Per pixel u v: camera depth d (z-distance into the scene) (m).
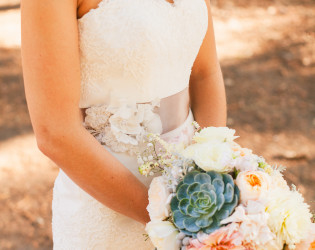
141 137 1.46
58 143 1.26
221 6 8.26
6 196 3.76
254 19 7.65
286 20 7.55
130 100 1.42
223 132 1.33
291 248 1.20
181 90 1.55
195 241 1.18
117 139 1.44
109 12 1.32
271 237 1.14
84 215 1.53
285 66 5.99
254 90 5.40
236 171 1.25
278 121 4.78
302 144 4.40
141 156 1.47
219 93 1.76
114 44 1.32
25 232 3.38
